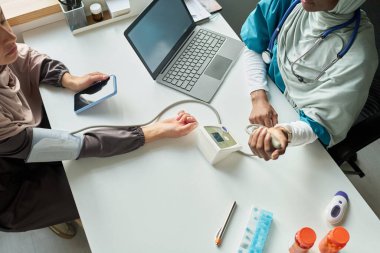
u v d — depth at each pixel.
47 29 1.31
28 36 1.28
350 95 0.92
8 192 1.06
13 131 0.88
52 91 1.12
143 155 0.98
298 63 1.02
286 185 0.93
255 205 0.89
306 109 1.01
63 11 1.24
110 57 1.21
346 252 0.83
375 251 0.84
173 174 0.94
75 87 1.10
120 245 0.83
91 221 0.86
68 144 0.93
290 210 0.89
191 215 0.87
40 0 1.31
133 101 1.09
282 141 0.87
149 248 0.82
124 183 0.92
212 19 1.35
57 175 1.12
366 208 0.91
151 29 1.12
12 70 1.11
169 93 1.12
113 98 1.10
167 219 0.86
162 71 1.16
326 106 0.95
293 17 1.06
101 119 1.05
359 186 1.70
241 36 1.24
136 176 0.93
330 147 1.07
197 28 1.29
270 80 1.19
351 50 0.93
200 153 0.98
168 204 0.89
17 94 1.05
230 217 0.87
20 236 1.51
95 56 1.22
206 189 0.92
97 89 1.08
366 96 0.95
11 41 0.91
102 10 1.36
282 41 1.08
